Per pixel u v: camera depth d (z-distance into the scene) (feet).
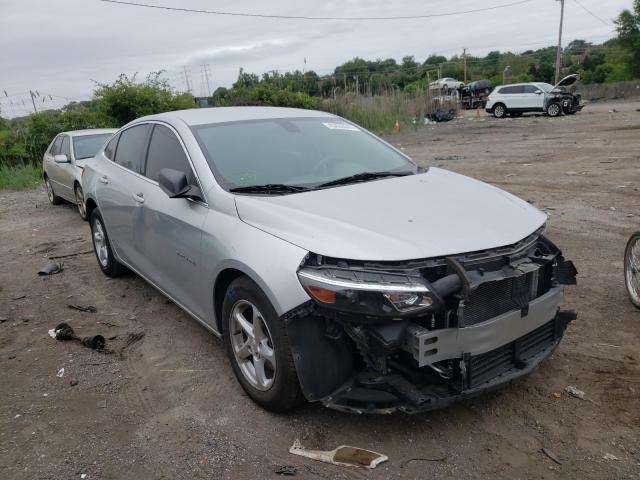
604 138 55.57
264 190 11.93
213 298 11.84
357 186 12.22
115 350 14.03
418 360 8.94
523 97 98.84
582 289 16.44
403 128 88.33
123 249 17.07
